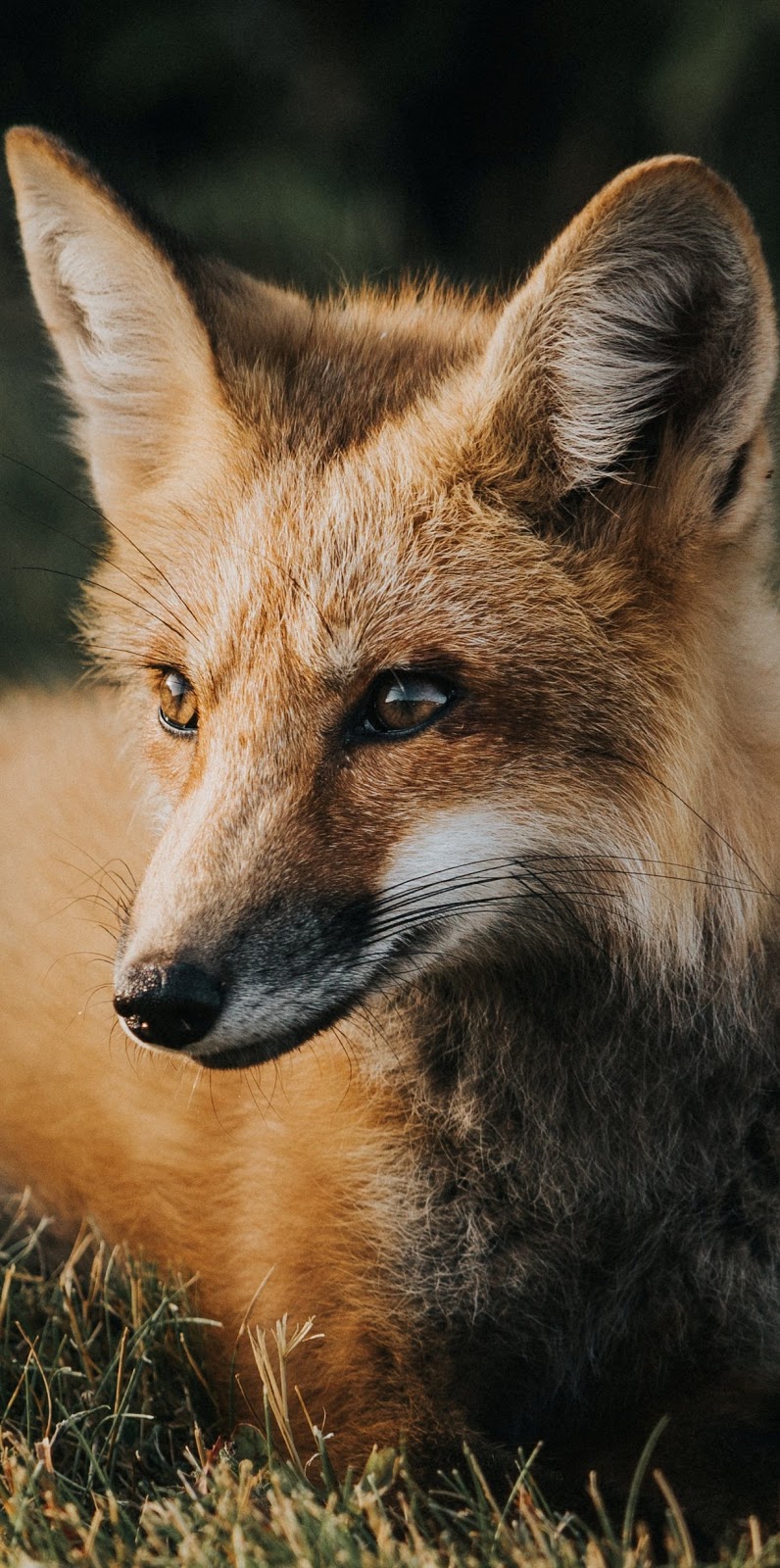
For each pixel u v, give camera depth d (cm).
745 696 585
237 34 1942
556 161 2066
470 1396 584
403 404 599
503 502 560
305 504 573
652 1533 528
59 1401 550
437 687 539
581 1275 589
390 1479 527
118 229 618
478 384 570
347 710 542
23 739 902
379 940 532
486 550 554
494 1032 588
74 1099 725
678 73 1777
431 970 558
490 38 2039
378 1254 579
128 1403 570
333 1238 582
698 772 559
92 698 959
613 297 538
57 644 1307
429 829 534
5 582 1366
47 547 1411
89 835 780
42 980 766
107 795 795
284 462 589
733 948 568
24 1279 657
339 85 2008
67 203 631
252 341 644
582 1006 580
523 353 550
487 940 568
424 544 555
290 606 554
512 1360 593
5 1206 770
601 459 549
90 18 1964
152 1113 684
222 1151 657
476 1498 516
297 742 538
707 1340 576
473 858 538
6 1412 548
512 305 548
